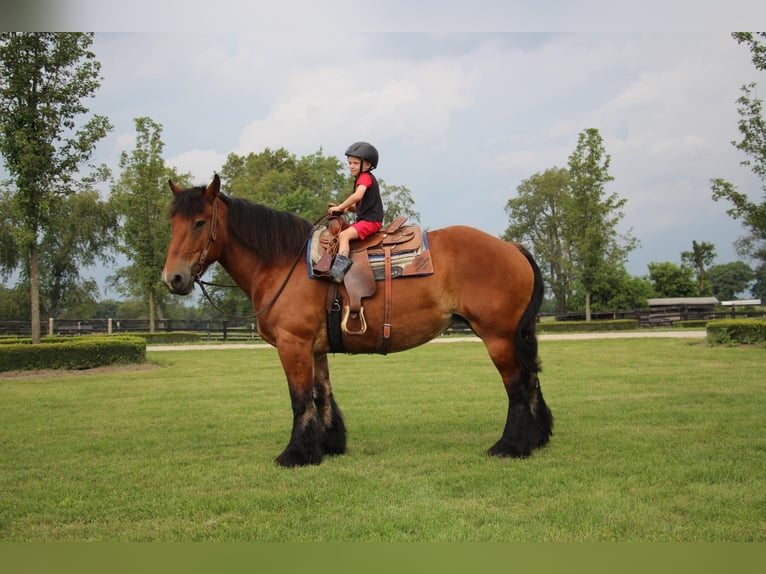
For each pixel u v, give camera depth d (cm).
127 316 5994
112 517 374
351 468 472
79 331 2831
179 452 541
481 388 943
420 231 504
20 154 1346
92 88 1397
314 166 4662
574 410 703
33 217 1395
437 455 507
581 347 1806
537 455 496
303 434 489
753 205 1577
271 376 1194
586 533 334
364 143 516
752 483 410
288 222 517
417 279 486
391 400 825
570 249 3422
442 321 499
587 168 3114
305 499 399
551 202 5319
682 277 5700
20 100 1348
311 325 494
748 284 8500
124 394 941
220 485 434
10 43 1302
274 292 503
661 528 339
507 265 489
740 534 329
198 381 1116
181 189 509
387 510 374
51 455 532
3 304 3791
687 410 686
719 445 514
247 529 350
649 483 415
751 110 1564
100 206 3809
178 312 5356
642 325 3672
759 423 608
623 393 836
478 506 378
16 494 420
